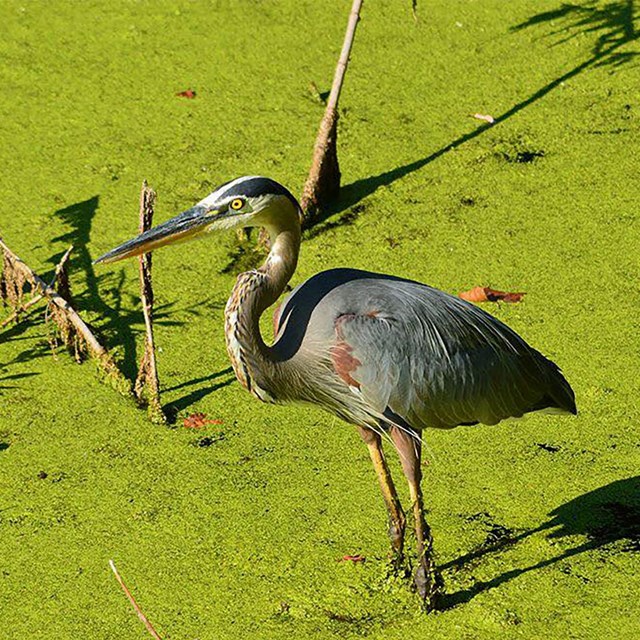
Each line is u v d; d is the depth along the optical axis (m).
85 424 11.55
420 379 9.03
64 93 16.72
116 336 12.77
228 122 16.08
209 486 10.73
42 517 10.46
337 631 9.17
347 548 9.99
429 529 9.18
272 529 10.22
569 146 15.45
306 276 13.38
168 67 17.23
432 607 9.28
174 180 14.96
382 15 18.34
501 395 9.45
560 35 17.78
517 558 9.80
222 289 13.41
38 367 12.38
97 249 13.95
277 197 9.10
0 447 11.28
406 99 16.50
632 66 16.98
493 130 15.82
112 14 18.47
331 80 16.91
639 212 14.22
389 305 9.09
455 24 18.14
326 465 10.95
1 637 9.23
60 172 15.21
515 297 12.90
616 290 12.99
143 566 9.90
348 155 15.45
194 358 12.44
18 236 14.16
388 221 14.30
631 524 10.08
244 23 18.20
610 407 11.42
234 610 9.42
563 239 13.83
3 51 17.59
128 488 10.75
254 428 11.47
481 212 14.37
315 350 9.12
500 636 9.03
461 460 10.93
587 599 9.32
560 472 10.70
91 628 9.30
